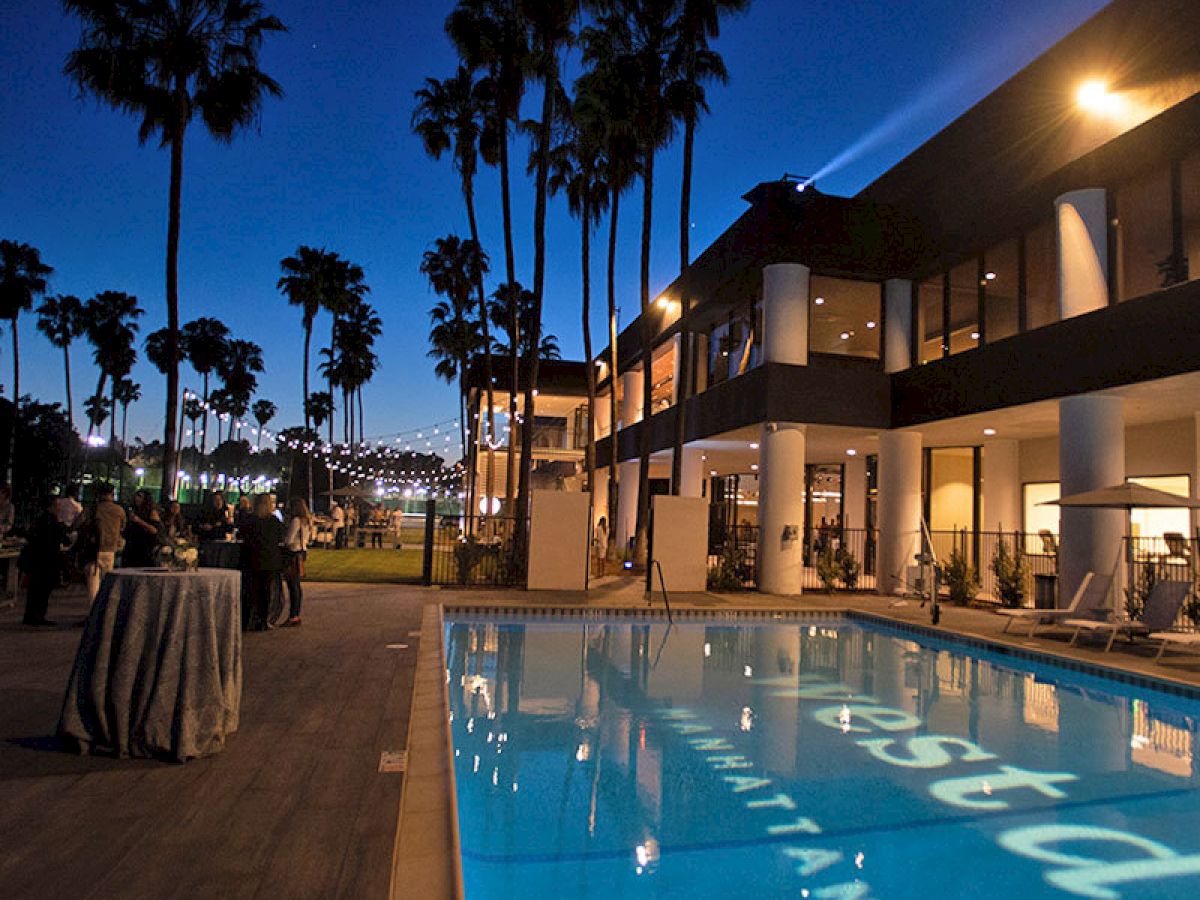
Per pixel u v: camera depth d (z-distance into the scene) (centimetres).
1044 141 1317
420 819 374
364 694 619
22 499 3234
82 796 377
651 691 861
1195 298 1044
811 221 1698
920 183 1691
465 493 4116
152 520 926
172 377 1855
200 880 293
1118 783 584
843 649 1167
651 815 504
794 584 1697
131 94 1819
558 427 4112
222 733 457
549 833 473
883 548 1728
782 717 762
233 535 1509
